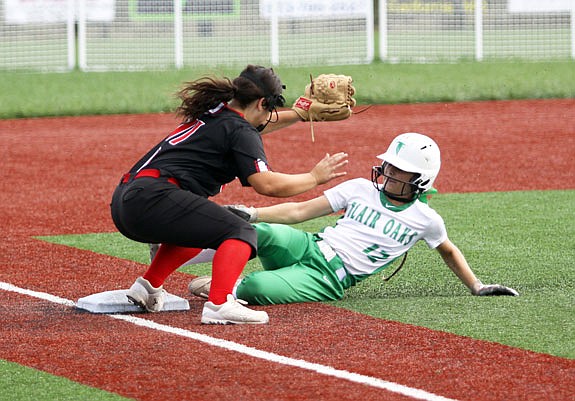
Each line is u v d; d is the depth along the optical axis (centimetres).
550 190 3128
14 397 1383
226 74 6444
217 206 1711
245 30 7250
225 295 1717
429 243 1911
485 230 2562
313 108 1905
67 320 1762
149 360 1531
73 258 2288
